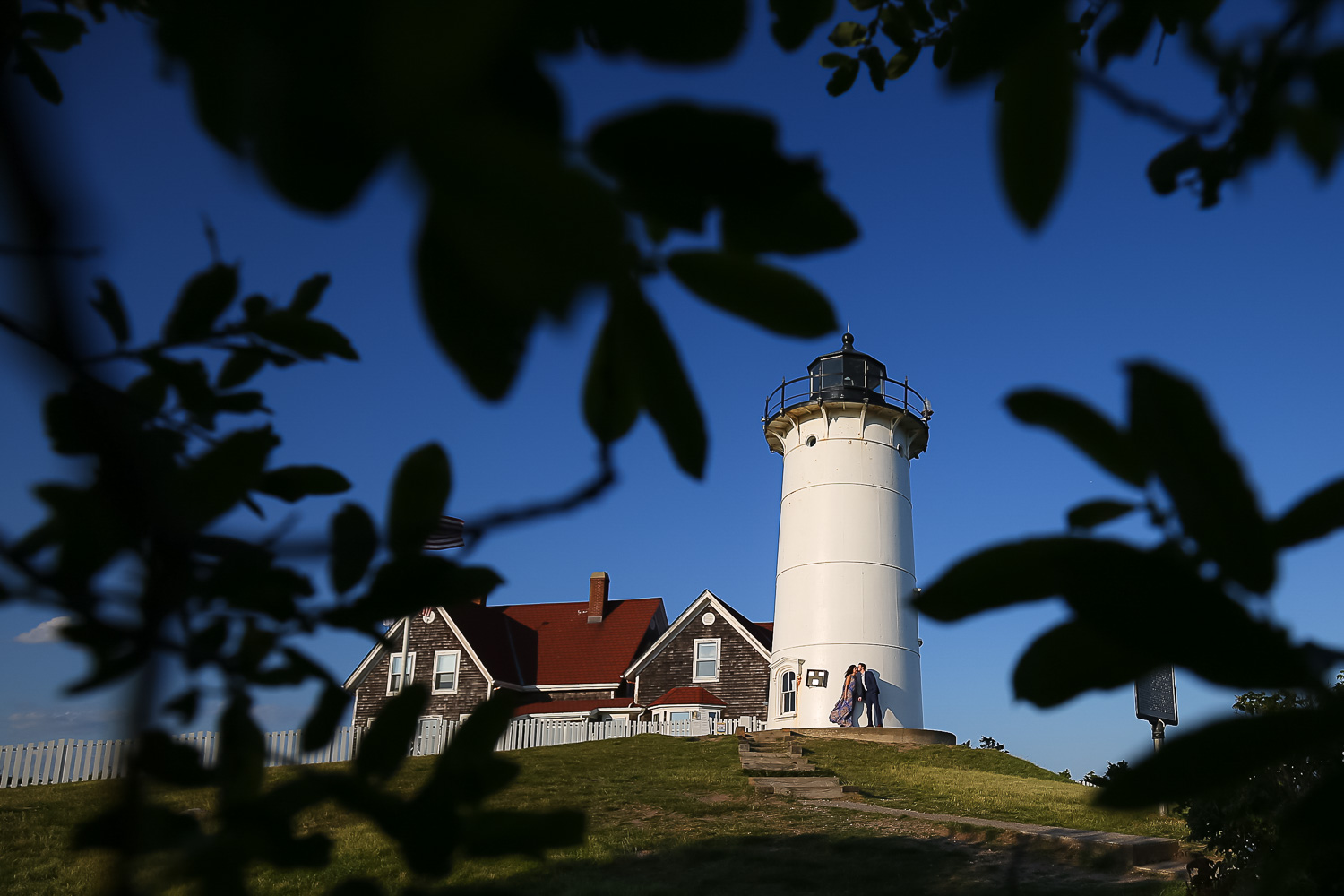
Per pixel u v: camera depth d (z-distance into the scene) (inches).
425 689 37.3
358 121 16.9
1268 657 21.7
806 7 50.3
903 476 1391.5
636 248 23.3
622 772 746.2
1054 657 25.6
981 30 22.2
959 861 444.1
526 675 1552.7
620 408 29.3
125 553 30.0
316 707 38.8
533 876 409.7
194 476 32.2
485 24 16.3
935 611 23.4
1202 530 22.3
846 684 1217.4
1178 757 22.4
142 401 42.4
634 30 20.8
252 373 43.7
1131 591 21.8
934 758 941.2
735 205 22.4
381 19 16.0
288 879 365.1
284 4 16.6
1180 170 45.7
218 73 17.7
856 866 440.5
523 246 18.1
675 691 1412.4
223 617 36.4
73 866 463.2
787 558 1362.0
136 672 30.2
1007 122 23.0
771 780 709.3
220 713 36.9
